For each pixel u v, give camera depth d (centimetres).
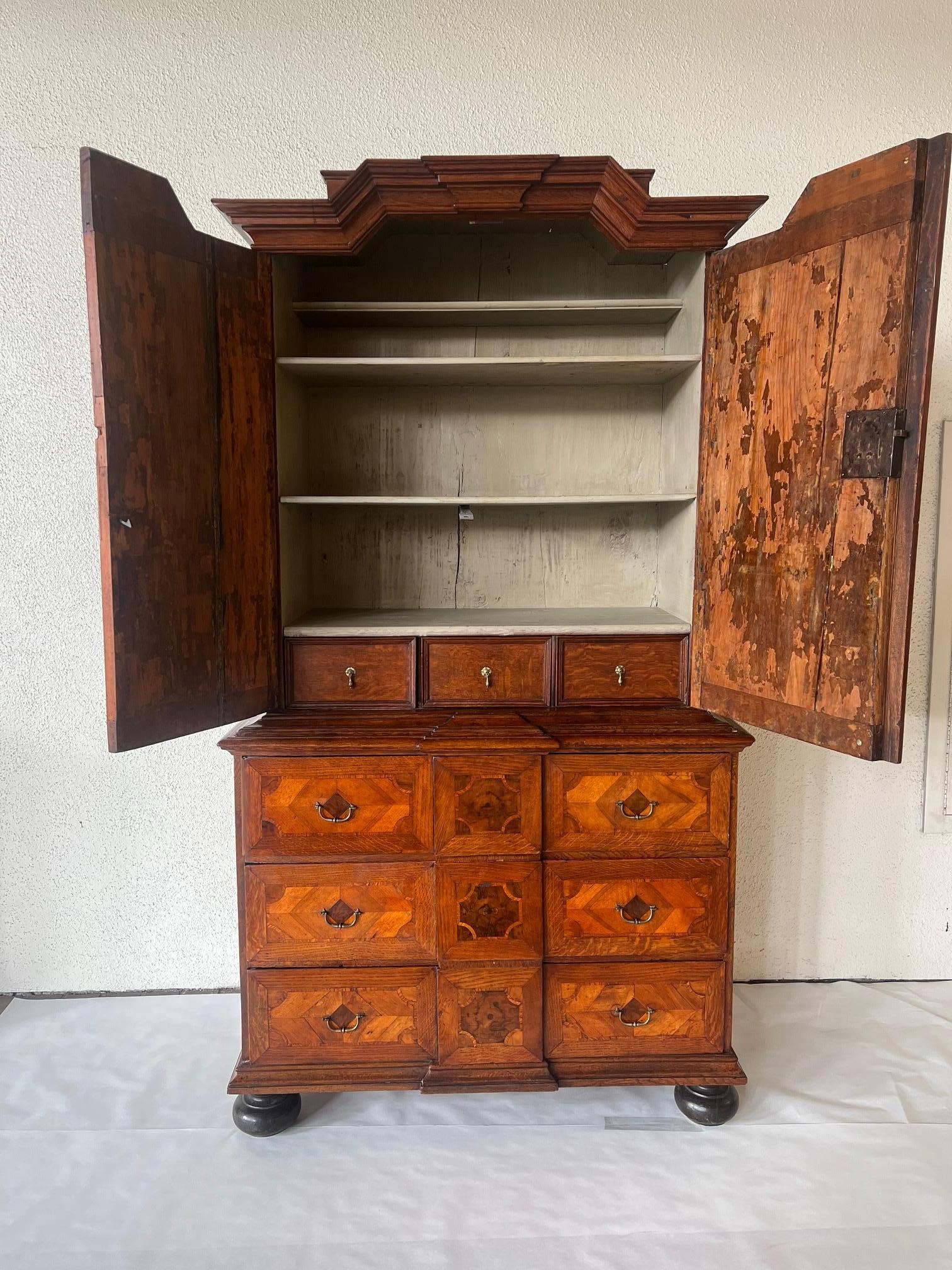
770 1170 158
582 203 158
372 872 161
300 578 189
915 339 122
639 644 171
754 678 153
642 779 161
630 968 164
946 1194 152
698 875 163
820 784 219
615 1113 176
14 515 204
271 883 161
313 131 197
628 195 152
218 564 154
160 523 140
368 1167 160
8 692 209
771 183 201
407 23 195
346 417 201
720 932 164
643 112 199
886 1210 149
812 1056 192
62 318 199
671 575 192
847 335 131
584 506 205
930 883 222
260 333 161
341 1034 164
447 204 157
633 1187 155
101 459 129
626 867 162
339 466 203
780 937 223
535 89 198
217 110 196
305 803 160
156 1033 202
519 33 196
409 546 205
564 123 199
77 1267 137
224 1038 200
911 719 217
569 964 164
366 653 170
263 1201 151
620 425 203
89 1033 202
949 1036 199
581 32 196
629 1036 166
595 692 172
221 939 220
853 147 200
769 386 146
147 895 218
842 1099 178
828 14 197
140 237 134
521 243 196
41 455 203
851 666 133
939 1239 143
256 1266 137
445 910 161
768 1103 176
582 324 198
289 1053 164
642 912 163
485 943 162
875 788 219
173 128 196
